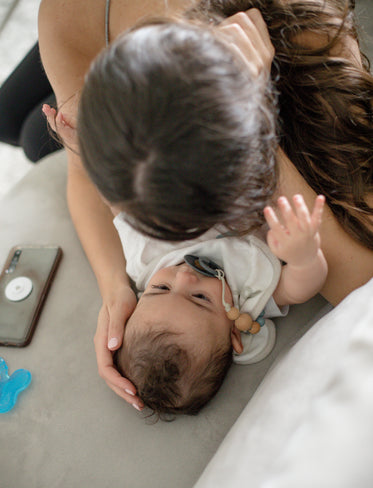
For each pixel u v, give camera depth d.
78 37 0.96
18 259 1.14
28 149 1.43
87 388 0.94
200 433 0.85
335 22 0.77
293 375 0.64
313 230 0.67
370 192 0.78
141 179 0.52
